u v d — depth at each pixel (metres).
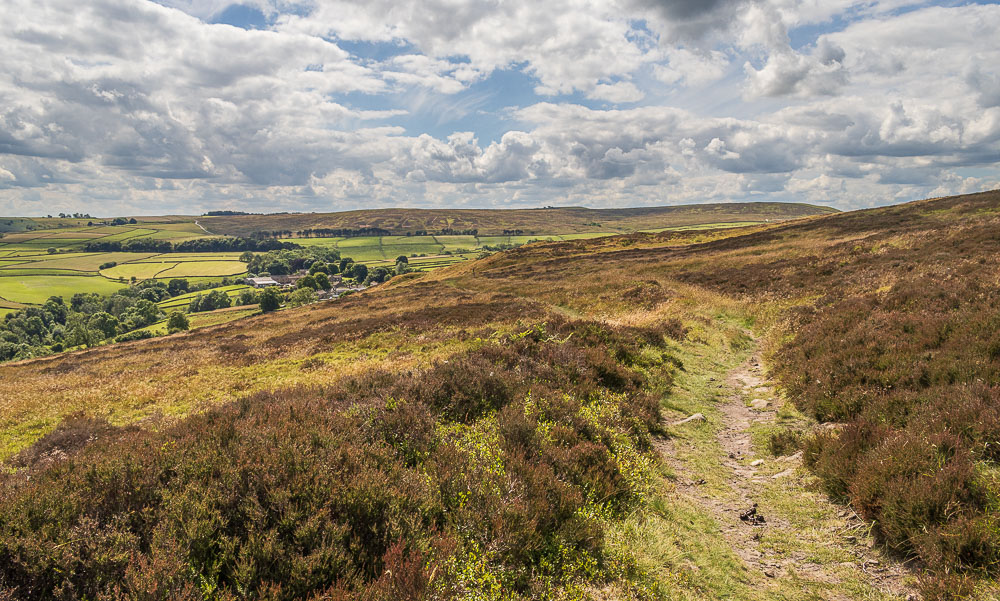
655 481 7.31
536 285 45.84
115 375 21.58
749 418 11.04
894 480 5.69
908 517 5.16
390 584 3.77
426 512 4.98
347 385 10.16
